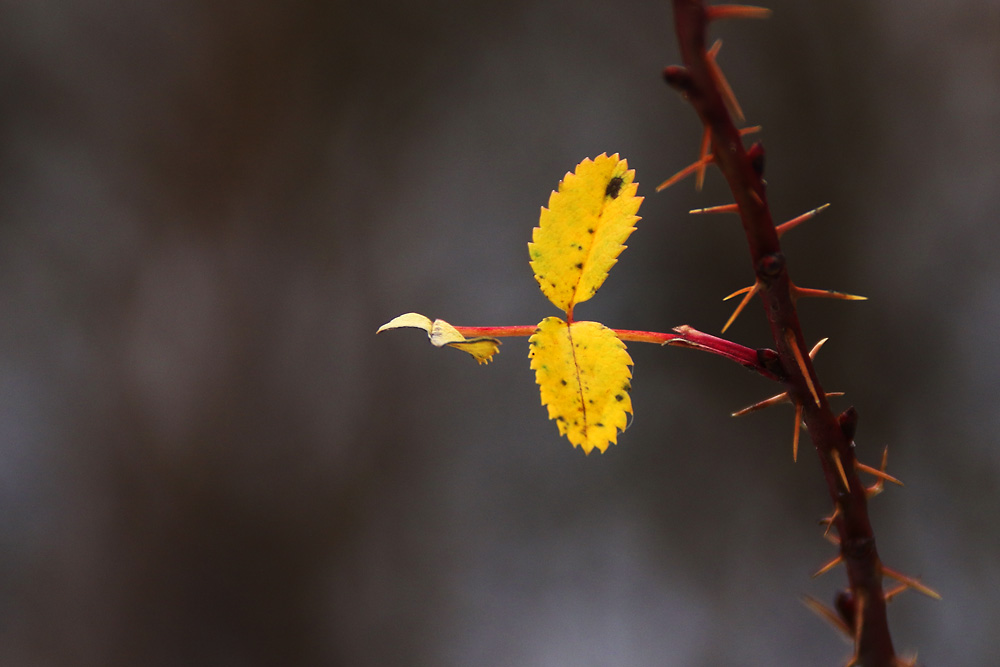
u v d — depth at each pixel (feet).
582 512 5.28
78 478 4.98
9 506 4.84
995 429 4.83
